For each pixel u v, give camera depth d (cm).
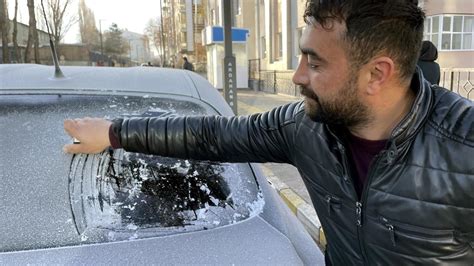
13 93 172
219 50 1781
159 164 154
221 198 152
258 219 147
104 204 142
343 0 89
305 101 106
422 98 97
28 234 132
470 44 1473
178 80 204
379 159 99
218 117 142
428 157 95
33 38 1653
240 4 2441
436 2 1420
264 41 2264
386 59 92
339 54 93
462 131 93
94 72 202
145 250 126
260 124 133
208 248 129
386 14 88
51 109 167
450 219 95
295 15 1817
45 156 150
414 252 101
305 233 164
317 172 118
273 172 549
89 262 121
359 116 98
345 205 112
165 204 145
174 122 141
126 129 141
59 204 139
